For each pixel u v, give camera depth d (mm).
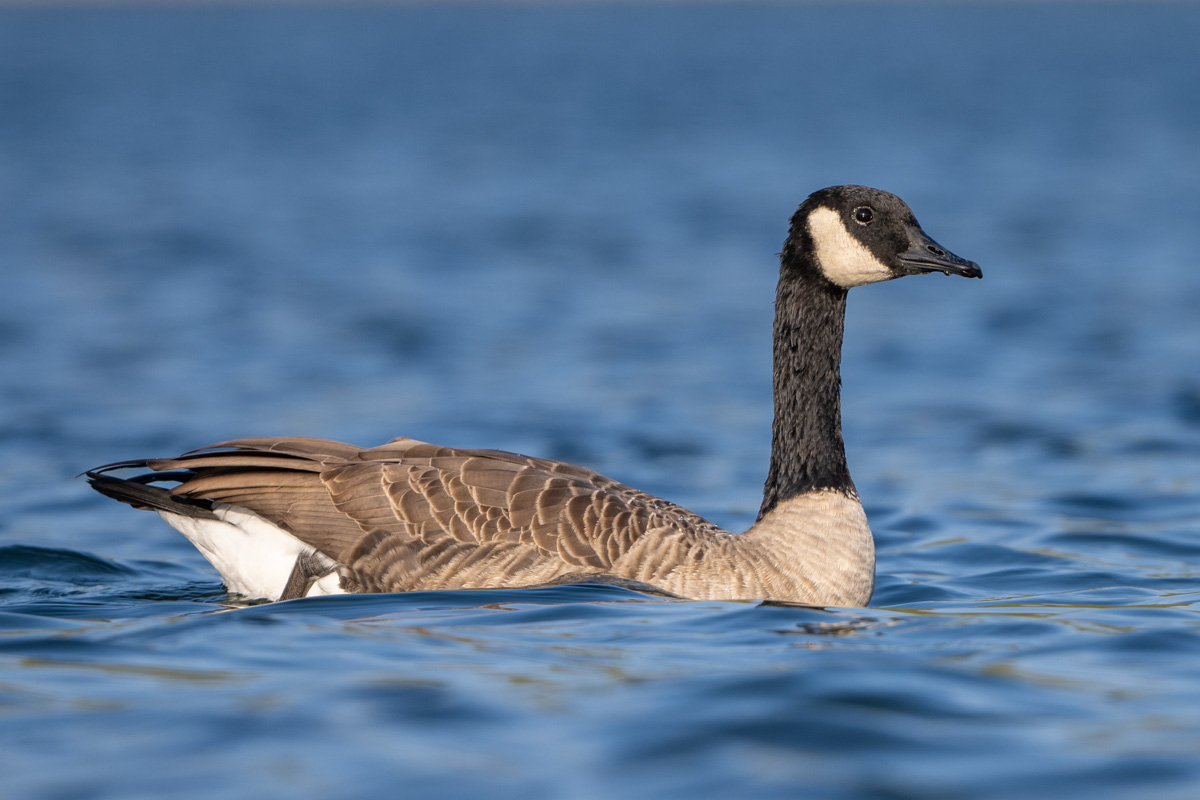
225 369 22844
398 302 30078
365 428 18750
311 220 45312
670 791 5863
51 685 7410
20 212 45562
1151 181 57281
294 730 6609
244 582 10586
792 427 10961
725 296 31344
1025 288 32719
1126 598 10836
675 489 16203
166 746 6414
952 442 18750
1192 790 5859
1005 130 87438
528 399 21000
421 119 99688
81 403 20188
